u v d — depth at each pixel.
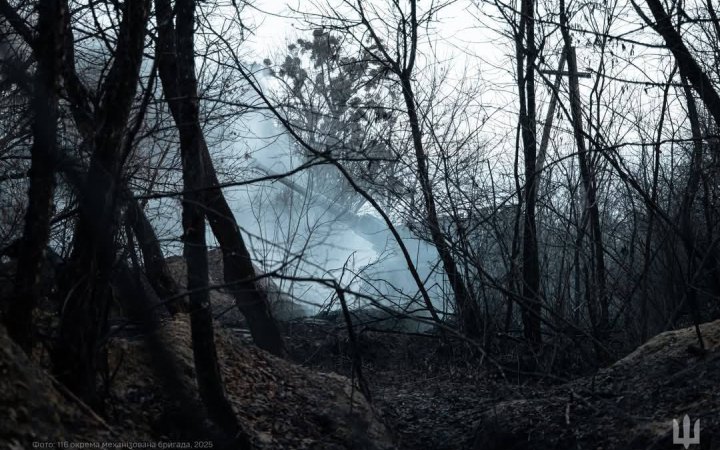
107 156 5.71
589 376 10.07
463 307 12.88
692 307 10.01
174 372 6.38
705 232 13.08
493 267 14.20
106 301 5.97
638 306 13.53
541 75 12.86
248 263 9.98
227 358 8.16
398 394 10.88
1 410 4.80
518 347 12.54
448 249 13.01
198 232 6.44
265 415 7.44
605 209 14.54
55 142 5.65
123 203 6.29
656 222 12.90
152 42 7.97
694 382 7.90
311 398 8.12
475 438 8.73
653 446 7.00
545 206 13.71
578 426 7.90
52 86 5.64
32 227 5.57
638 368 8.76
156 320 6.88
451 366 12.47
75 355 5.68
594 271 13.44
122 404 6.23
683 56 11.99
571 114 13.50
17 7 7.48
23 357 5.24
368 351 12.90
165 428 6.25
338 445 7.43
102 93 6.15
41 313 6.18
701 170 12.16
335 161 6.65
